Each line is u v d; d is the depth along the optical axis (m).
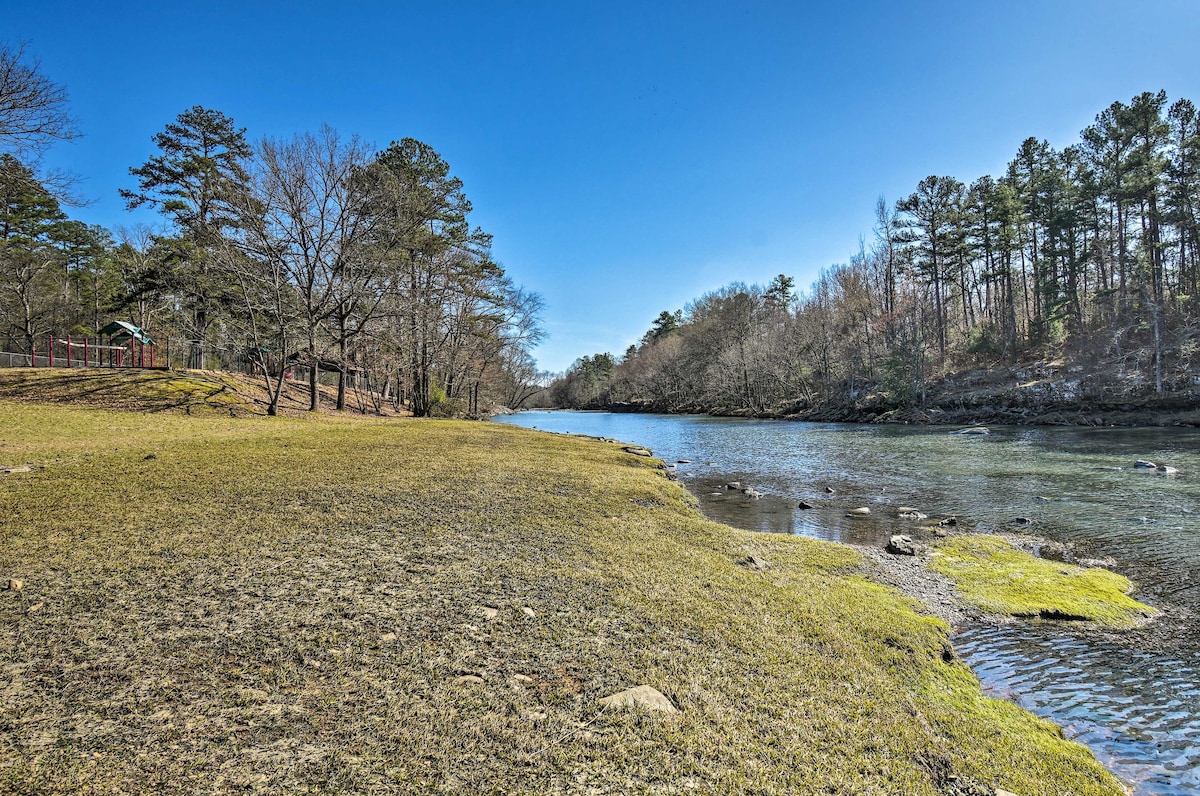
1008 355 42.88
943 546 8.45
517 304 39.22
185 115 27.44
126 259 38.78
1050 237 42.22
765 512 11.30
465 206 34.12
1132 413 30.66
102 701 3.09
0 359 27.09
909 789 2.83
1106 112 37.19
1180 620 5.82
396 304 27.58
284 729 2.91
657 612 4.71
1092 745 3.75
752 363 56.53
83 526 6.21
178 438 13.09
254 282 23.95
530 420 52.44
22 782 2.43
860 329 47.78
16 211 32.53
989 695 4.30
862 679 3.95
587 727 3.08
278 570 5.18
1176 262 38.97
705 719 3.23
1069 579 6.87
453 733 2.95
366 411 30.14
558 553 6.12
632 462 14.75
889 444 23.62
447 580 5.14
